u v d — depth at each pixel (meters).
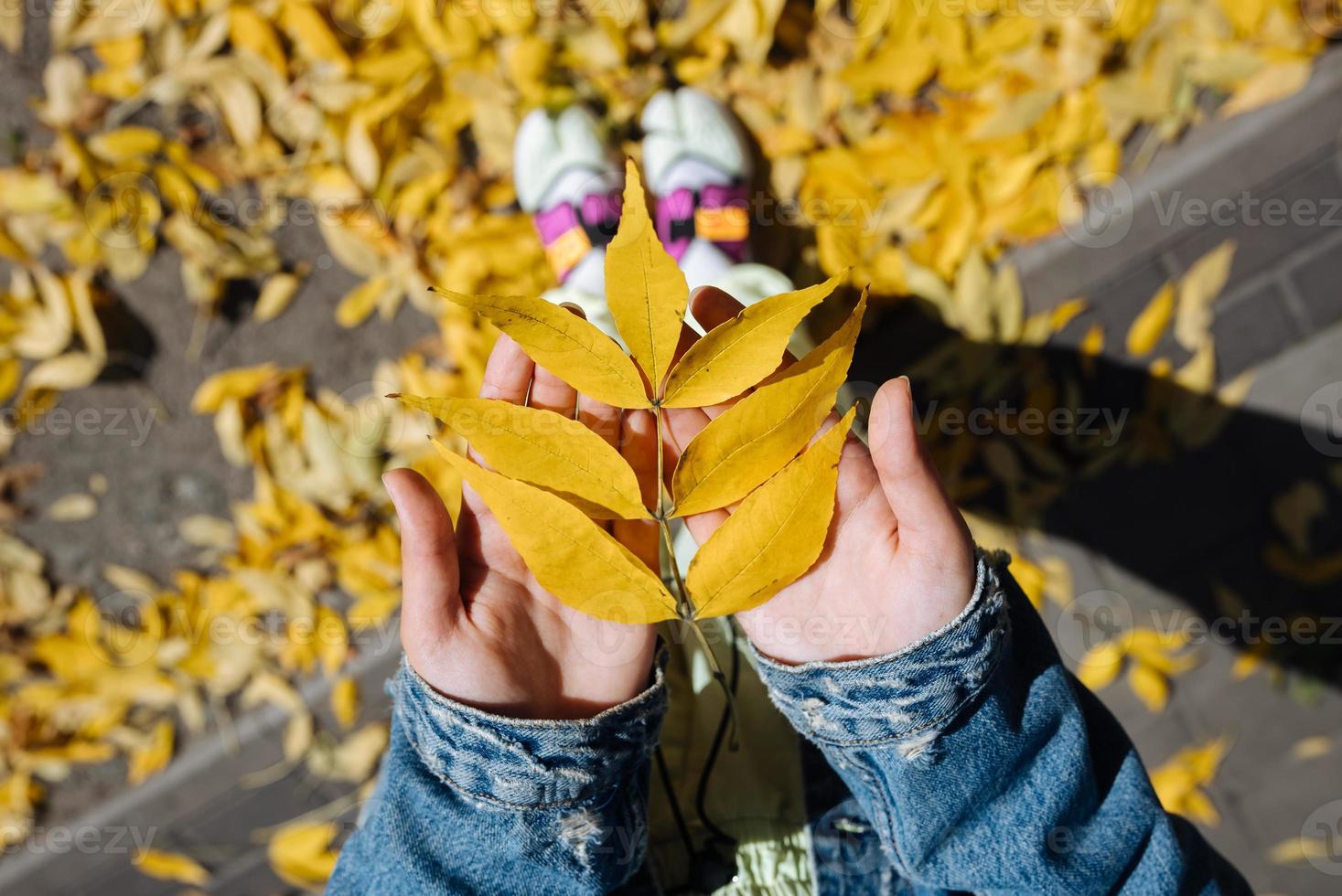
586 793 0.69
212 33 1.50
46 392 1.61
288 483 1.62
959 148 1.54
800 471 0.67
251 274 1.60
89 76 1.52
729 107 1.59
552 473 0.66
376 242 1.57
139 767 1.72
